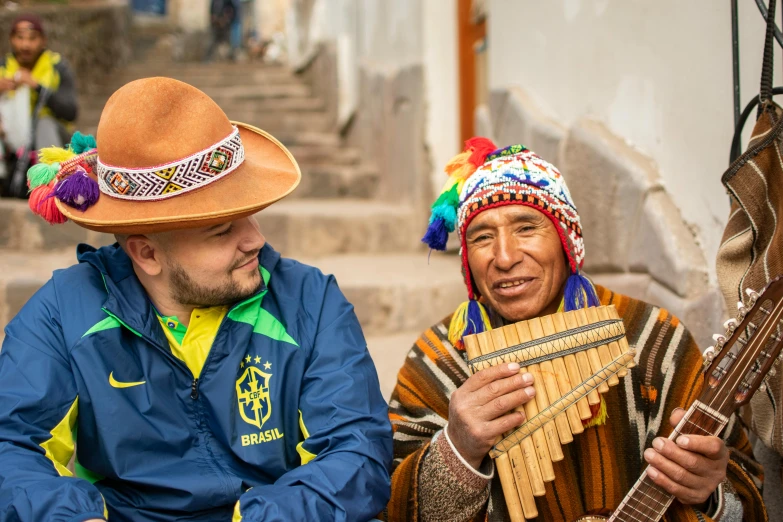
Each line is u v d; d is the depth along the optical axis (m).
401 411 1.92
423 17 4.68
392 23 5.27
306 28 8.25
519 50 3.61
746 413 1.95
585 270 3.00
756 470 1.77
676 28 2.43
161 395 1.67
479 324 1.80
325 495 1.52
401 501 1.73
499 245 1.70
